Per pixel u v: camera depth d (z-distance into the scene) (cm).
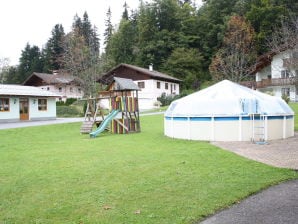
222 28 6169
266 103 1489
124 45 7400
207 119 1470
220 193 622
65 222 496
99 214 525
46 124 2570
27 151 1232
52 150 1239
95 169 852
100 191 650
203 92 1669
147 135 1733
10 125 2642
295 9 5050
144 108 4803
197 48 6738
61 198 612
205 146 1238
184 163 906
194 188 658
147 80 4800
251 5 5747
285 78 4234
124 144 1361
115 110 1966
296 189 652
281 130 1493
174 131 1599
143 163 920
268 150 1128
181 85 6141
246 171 795
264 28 5188
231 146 1251
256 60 4803
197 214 519
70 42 4772
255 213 526
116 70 4988
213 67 4841
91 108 2231
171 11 7056
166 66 6350
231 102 1477
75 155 1097
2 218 519
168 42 6650
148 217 507
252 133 1434
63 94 6012
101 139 1590
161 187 670
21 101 3344
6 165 948
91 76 4003
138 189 658
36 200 605
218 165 870
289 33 2983
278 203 571
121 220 498
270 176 744
